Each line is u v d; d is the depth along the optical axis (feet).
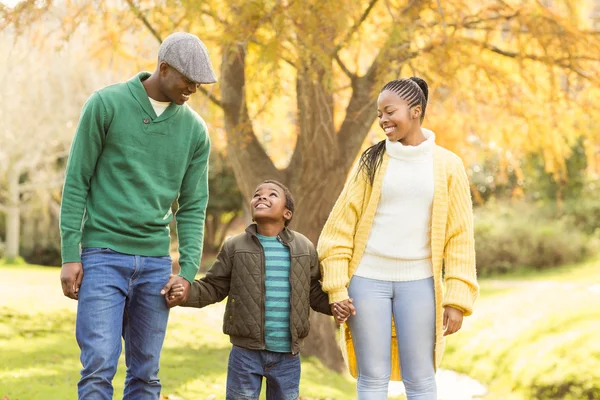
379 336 10.43
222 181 81.56
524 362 28.53
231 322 10.71
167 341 26.66
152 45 24.07
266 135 32.91
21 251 83.30
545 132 26.05
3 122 59.36
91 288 9.70
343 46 20.98
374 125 27.61
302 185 24.98
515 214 73.10
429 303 10.40
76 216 9.84
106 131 9.86
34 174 74.54
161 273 10.30
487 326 36.35
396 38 20.25
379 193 10.39
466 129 27.89
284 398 10.83
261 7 19.38
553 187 73.36
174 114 10.23
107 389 9.66
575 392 24.89
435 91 21.85
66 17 22.09
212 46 21.43
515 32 23.44
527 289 52.26
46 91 50.70
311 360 25.93
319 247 10.87
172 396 17.66
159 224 10.23
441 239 10.36
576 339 28.43
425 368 10.46
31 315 29.40
